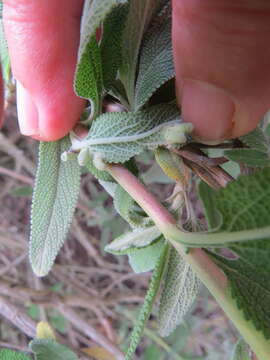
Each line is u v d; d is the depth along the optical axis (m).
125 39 0.09
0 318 0.31
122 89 0.10
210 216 0.11
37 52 0.11
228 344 0.29
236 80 0.09
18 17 0.11
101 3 0.08
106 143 0.09
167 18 0.10
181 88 0.09
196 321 0.28
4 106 0.13
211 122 0.09
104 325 0.28
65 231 0.10
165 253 0.08
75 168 0.10
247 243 0.07
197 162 0.09
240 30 0.09
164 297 0.09
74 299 0.23
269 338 0.07
